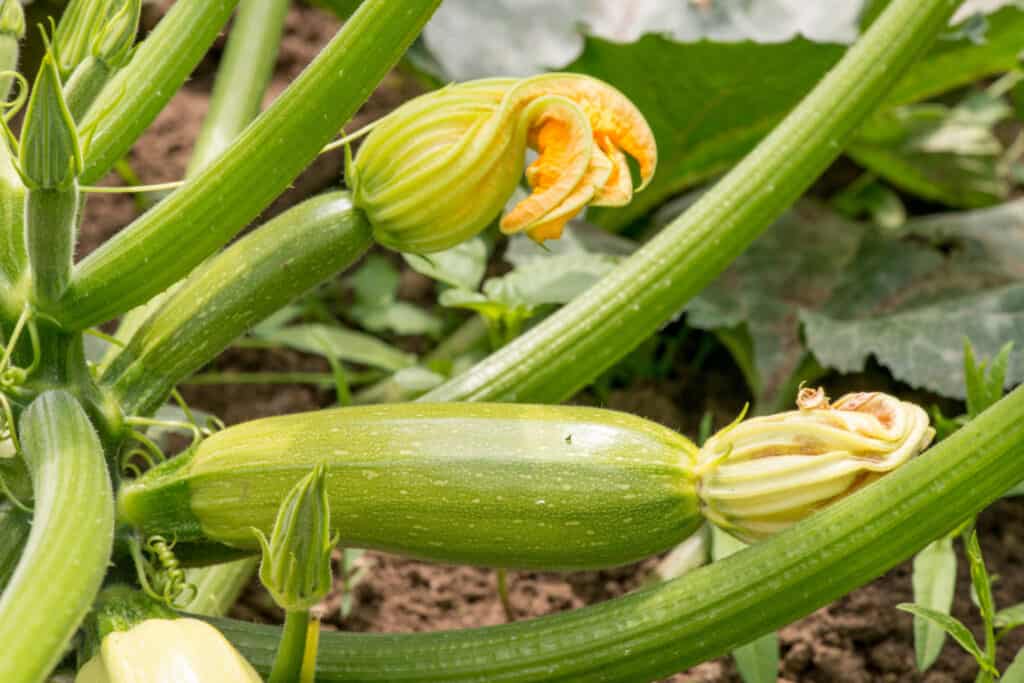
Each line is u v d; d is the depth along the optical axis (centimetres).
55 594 71
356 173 83
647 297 90
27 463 80
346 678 80
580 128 81
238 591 96
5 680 70
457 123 82
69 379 82
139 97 84
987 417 77
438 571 103
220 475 80
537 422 80
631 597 79
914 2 92
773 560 78
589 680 79
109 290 80
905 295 111
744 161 91
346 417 81
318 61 79
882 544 77
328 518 72
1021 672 80
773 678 87
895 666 97
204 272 84
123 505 81
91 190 80
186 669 74
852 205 133
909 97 122
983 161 131
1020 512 107
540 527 79
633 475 79
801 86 112
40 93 75
